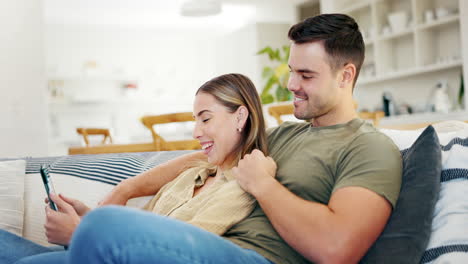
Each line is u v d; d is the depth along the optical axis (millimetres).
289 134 1362
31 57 3934
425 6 4938
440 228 1026
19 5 3902
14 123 3807
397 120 5012
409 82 5289
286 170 1202
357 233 934
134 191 1479
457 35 4766
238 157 1324
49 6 7059
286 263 1062
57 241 1236
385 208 995
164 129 8258
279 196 1025
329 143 1191
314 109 1248
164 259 808
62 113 7941
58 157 1816
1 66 3793
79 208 1336
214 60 9156
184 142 2625
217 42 9047
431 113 4664
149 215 830
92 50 8219
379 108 5547
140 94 8562
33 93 3926
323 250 931
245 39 8055
